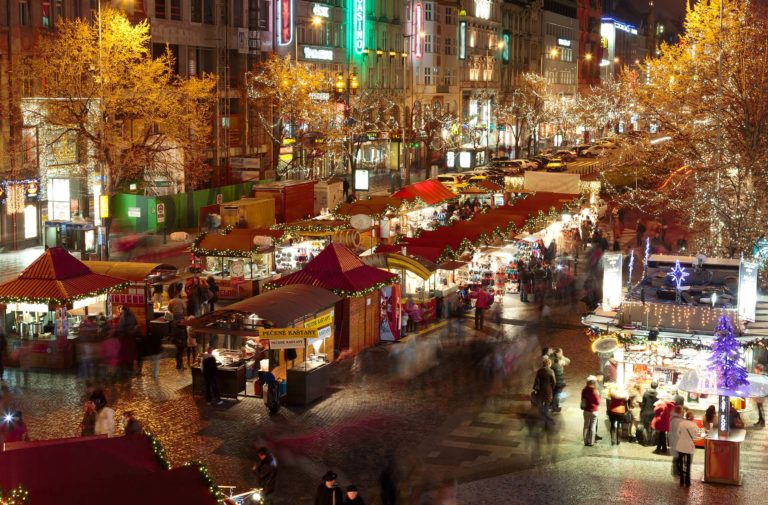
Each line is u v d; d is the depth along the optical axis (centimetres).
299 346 2781
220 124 7675
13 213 5438
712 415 2352
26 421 2612
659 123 6800
